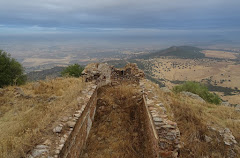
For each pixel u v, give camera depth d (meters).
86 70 9.63
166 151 4.70
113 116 7.56
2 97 7.46
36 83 9.35
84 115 5.84
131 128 6.91
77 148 5.07
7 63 12.26
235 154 6.06
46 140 4.03
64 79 10.11
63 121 4.84
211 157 5.90
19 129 4.67
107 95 8.62
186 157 5.70
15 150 3.62
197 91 14.55
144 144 6.11
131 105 7.96
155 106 6.12
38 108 6.54
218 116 8.62
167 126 4.83
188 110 7.99
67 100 6.30
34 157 3.51
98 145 6.05
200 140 6.53
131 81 10.42
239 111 9.79
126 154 5.70
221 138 6.56
